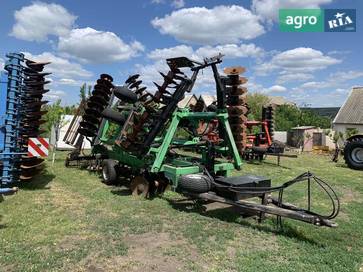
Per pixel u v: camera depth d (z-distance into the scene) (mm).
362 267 4371
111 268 4148
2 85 7262
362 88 35812
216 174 7641
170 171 7234
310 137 24656
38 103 8109
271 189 5691
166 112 7562
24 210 6336
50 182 8969
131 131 7992
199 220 6055
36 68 8188
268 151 14867
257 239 5230
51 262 4223
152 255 4559
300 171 12609
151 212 6469
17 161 7750
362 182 10570
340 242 5215
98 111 10352
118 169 8805
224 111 7844
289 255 4633
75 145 11766
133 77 9148
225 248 4844
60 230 5336
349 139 14445
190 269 4180
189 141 8789
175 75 7547
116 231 5379
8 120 7293
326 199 8109
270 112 15914
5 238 4934
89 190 8180
